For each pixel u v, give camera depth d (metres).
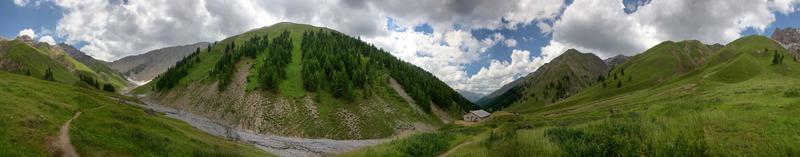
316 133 127.44
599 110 115.56
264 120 132.50
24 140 33.72
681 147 21.66
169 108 166.00
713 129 26.09
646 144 23.38
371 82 180.62
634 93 164.75
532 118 119.81
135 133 45.56
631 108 95.12
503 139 35.06
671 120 30.50
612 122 34.34
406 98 181.50
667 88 145.00
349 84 156.50
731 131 25.17
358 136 129.88
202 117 145.62
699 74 163.88
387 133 137.62
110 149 38.03
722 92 76.44
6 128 34.41
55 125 40.16
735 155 20.77
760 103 37.81
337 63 193.25
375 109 151.75
